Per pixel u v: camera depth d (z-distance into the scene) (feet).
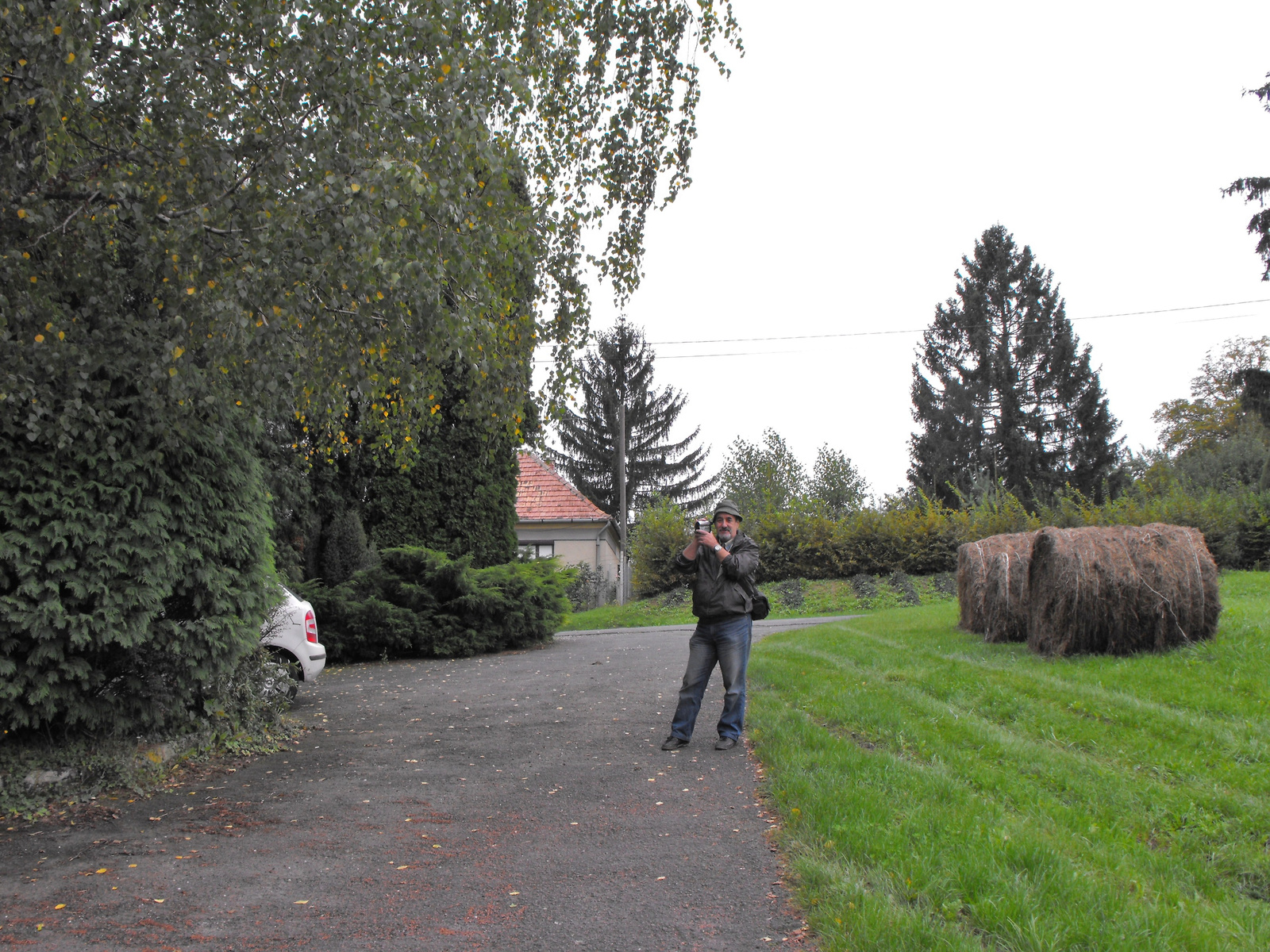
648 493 163.73
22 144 16.51
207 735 22.08
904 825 13.74
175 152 15.56
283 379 19.22
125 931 11.38
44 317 16.25
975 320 164.25
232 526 21.01
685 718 21.84
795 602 78.28
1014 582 36.32
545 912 11.78
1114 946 9.59
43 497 17.12
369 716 27.96
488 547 56.08
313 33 15.67
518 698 30.60
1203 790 16.05
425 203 16.16
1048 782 17.04
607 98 26.86
